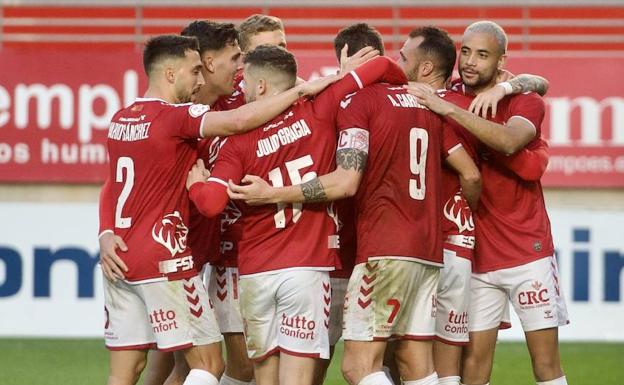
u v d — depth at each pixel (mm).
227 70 22422
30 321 38406
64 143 42000
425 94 20766
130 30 49312
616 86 41594
